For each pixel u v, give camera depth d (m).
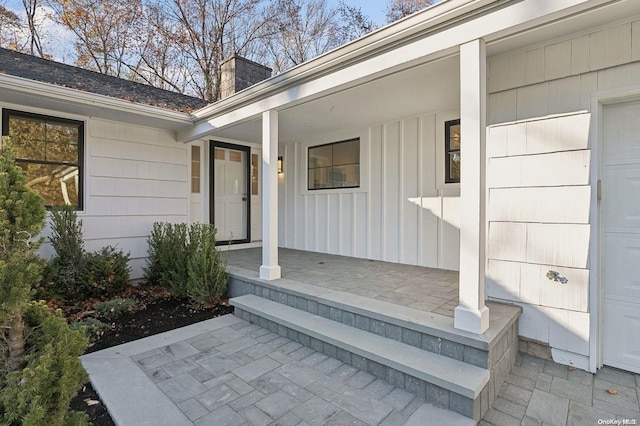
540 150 2.66
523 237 2.75
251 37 13.62
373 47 2.71
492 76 2.91
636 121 2.40
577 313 2.52
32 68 4.98
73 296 4.03
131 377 2.42
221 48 13.33
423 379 2.10
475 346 2.14
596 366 2.47
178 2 12.50
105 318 3.67
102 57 11.96
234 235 6.57
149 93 6.21
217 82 13.30
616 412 2.00
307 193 6.27
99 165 4.73
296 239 6.50
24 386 1.27
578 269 2.51
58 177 4.43
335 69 3.08
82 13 11.22
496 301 2.89
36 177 4.27
